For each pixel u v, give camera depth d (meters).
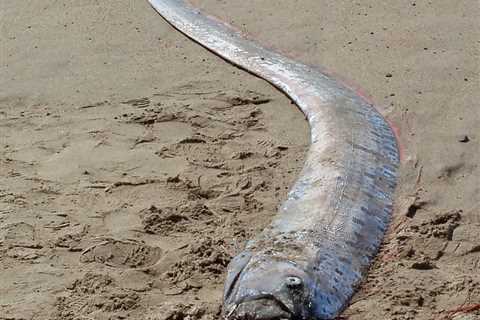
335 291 3.00
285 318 2.80
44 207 3.48
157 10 4.98
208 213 3.42
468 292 3.02
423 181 3.53
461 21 4.57
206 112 4.05
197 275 3.13
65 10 5.09
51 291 3.08
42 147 3.86
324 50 4.45
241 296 2.87
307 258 3.04
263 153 3.76
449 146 3.69
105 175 3.66
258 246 3.12
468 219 3.34
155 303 3.02
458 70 4.17
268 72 4.30
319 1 4.92
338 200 3.35
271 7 4.91
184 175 3.63
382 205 3.40
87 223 3.38
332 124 3.80
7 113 4.15
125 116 4.05
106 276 3.12
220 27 4.73
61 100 4.23
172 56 4.55
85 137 3.92
